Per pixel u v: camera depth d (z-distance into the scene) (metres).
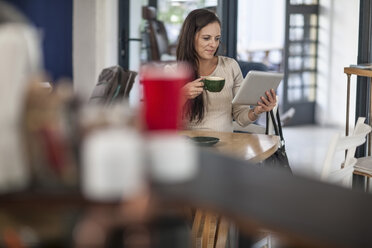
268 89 3.46
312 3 8.05
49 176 1.20
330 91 8.10
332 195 1.23
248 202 1.17
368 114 4.88
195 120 3.54
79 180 1.19
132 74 2.72
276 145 2.86
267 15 7.93
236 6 5.33
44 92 1.22
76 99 1.29
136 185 1.16
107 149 1.13
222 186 1.27
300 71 8.12
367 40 4.87
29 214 1.25
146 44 5.68
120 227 1.12
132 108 1.38
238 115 3.64
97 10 5.79
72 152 1.23
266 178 1.34
